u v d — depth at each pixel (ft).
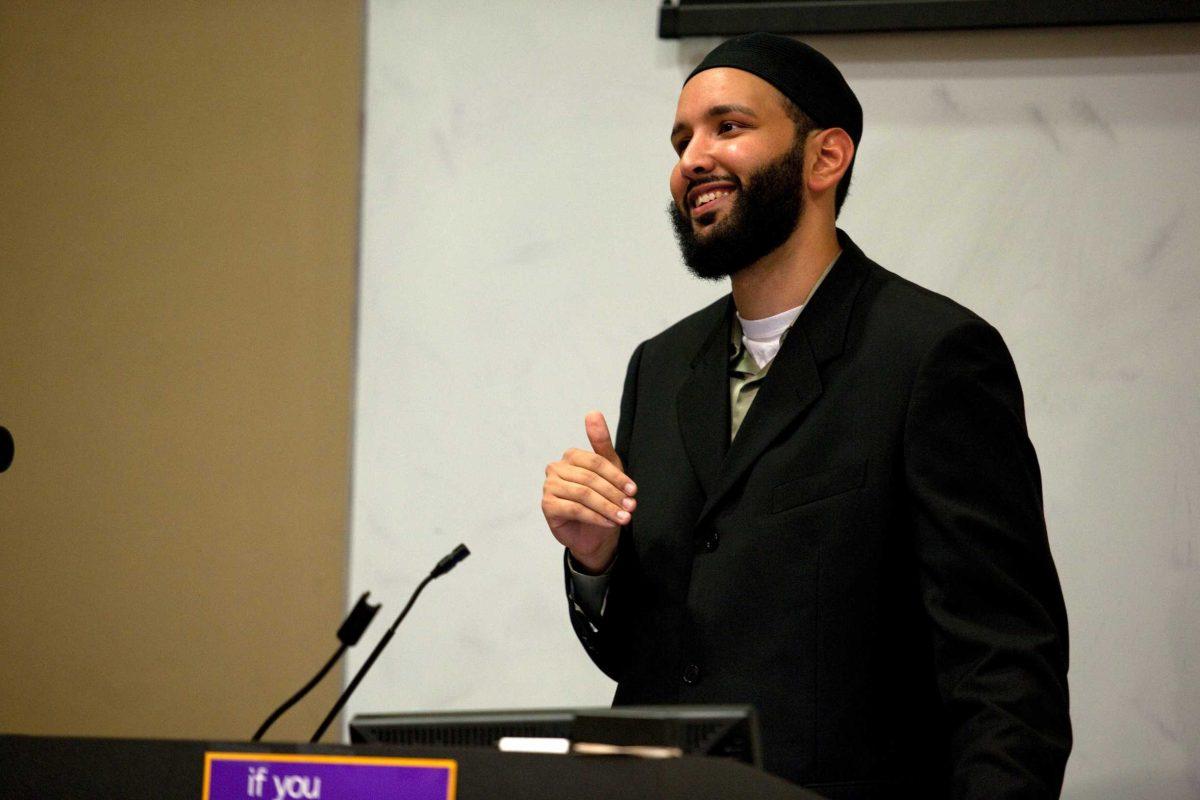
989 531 13.69
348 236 25.36
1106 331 21.70
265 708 24.70
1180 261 21.53
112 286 26.22
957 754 12.82
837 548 14.26
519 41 24.91
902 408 14.48
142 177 26.32
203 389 25.68
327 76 25.77
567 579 16.42
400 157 25.20
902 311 15.25
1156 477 21.25
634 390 17.84
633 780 9.42
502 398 24.30
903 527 14.35
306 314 25.40
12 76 26.86
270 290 25.61
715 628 14.56
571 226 24.34
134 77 26.55
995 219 22.30
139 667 25.27
